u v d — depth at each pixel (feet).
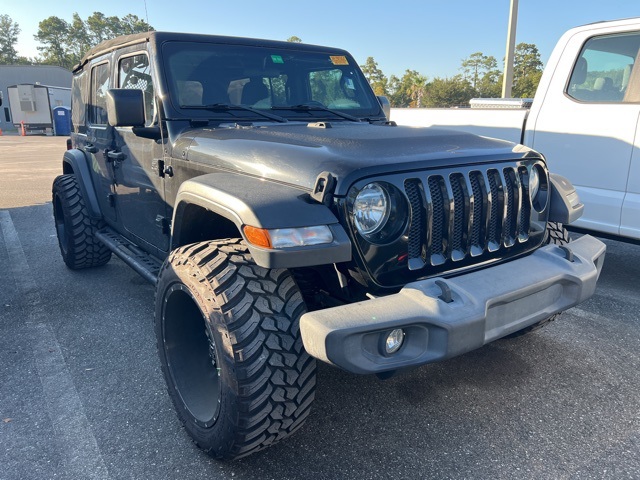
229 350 6.63
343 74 12.80
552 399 9.32
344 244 6.55
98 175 14.71
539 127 15.40
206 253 7.35
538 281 7.52
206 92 10.60
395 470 7.54
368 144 7.65
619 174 13.78
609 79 14.07
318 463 7.69
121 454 8.00
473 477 7.38
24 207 28.32
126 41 12.03
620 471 7.45
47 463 7.80
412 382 9.89
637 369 10.37
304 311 7.00
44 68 155.02
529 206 8.77
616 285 15.31
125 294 14.92
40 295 14.89
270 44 11.91
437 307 6.51
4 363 10.89
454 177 7.66
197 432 7.66
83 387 9.93
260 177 7.61
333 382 9.90
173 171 9.87
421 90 232.94
